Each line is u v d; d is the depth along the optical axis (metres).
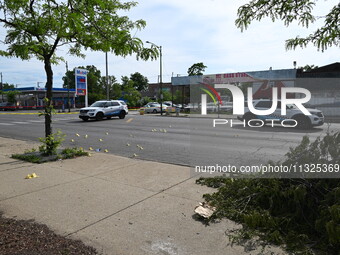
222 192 4.46
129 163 6.99
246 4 3.42
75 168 6.48
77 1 4.19
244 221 3.54
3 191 4.90
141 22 5.20
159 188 5.00
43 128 16.83
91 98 60.88
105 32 4.61
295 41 3.61
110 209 4.09
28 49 6.25
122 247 3.09
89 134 13.71
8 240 3.16
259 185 4.11
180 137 12.35
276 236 3.12
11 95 54.50
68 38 6.10
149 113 35.53
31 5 5.30
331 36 3.29
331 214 2.93
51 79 7.57
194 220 3.71
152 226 3.56
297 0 3.22
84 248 3.05
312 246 3.00
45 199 4.51
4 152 8.48
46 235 3.32
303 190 3.44
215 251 2.99
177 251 3.01
